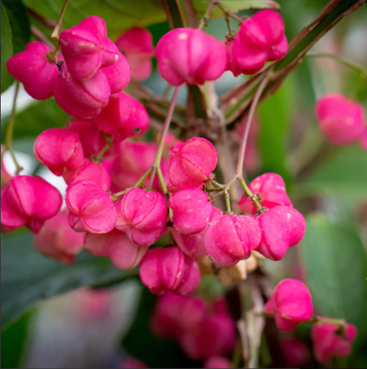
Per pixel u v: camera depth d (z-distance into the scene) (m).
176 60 0.21
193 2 0.26
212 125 0.26
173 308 0.34
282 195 0.23
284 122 0.35
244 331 0.27
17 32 0.26
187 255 0.23
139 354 0.38
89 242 0.23
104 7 0.27
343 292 0.31
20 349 0.38
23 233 0.33
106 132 0.23
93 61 0.21
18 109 0.31
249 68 0.23
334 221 0.32
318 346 0.29
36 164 0.40
